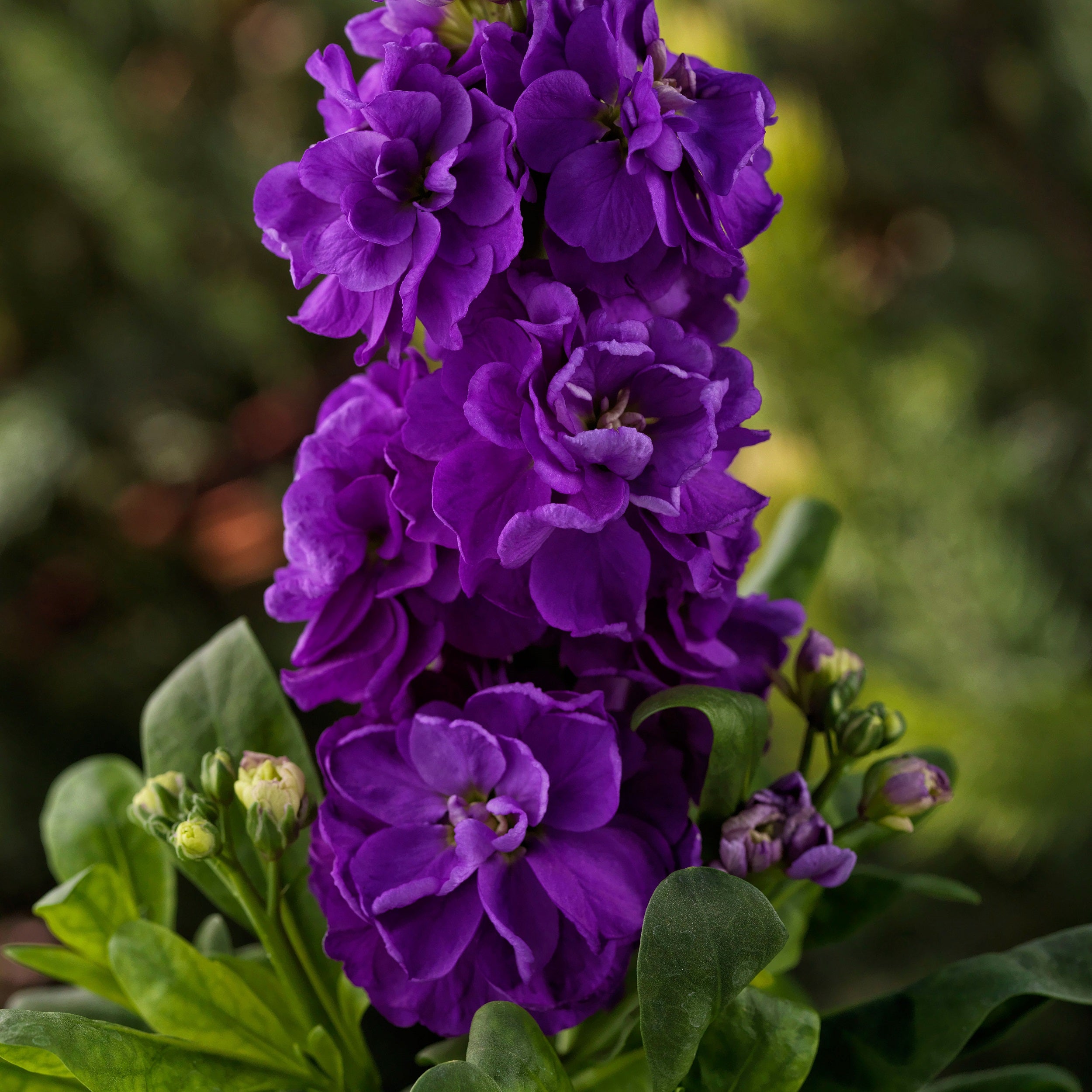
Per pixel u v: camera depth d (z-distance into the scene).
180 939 0.42
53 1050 0.39
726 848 0.40
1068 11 0.83
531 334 0.39
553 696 0.40
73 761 1.21
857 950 0.90
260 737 0.44
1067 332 0.92
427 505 0.39
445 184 0.39
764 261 0.66
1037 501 0.79
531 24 0.40
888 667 0.71
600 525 0.38
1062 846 0.74
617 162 0.39
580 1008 0.40
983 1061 0.85
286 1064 0.42
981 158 0.97
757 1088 0.40
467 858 0.39
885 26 0.96
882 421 0.69
